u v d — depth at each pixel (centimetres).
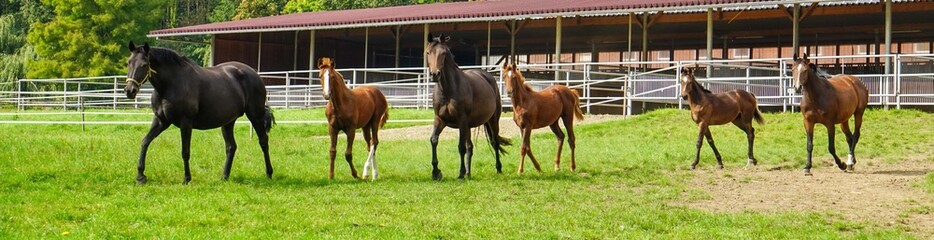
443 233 909
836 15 3033
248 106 1359
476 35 3872
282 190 1195
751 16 3047
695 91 1531
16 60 5372
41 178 1271
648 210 1062
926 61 2734
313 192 1175
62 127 2562
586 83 2662
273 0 6569
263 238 871
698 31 3616
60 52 5216
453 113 1339
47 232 888
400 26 3622
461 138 1352
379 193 1172
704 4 2722
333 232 911
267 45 4084
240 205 1061
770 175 1436
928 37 3522
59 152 1528
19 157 1446
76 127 2558
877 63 3403
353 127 1345
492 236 901
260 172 1406
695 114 1533
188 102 1248
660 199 1167
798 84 1467
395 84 3038
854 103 1521
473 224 955
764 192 1245
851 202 1159
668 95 2722
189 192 1166
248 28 3669
